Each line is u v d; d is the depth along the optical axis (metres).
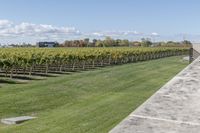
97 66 45.06
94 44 134.00
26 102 15.59
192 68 4.21
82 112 13.72
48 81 24.61
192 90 3.22
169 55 89.69
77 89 20.83
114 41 140.88
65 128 10.85
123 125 2.57
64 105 15.46
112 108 14.73
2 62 26.81
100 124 11.53
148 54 69.75
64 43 123.62
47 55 36.50
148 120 2.64
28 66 30.89
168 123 2.57
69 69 38.84
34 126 11.06
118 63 52.75
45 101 16.17
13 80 25.61
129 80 26.94
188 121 2.60
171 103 2.93
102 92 20.05
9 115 12.91
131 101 16.78
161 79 28.34
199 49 15.64
